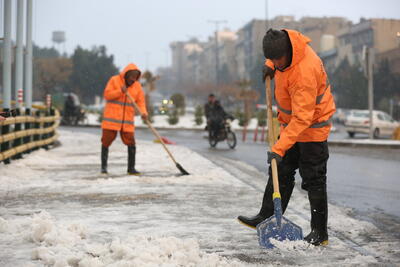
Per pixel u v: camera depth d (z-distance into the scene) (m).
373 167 23.00
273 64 8.87
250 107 78.50
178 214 11.05
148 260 7.24
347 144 38.34
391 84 100.06
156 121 78.31
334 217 11.16
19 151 21.52
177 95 92.94
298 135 8.19
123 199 12.84
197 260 7.43
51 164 21.34
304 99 8.11
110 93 17.52
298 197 13.73
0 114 10.07
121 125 17.73
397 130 47.38
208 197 13.25
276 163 8.32
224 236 9.12
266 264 7.49
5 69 27.48
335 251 8.27
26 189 14.31
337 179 18.73
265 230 8.45
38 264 7.30
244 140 45.03
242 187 15.02
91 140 37.25
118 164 21.44
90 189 14.39
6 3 27.20
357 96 109.12
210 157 26.23
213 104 36.19
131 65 17.81
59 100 83.19
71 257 7.38
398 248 8.68
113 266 6.96
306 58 8.21
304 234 9.38
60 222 9.99
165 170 19.20
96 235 9.06
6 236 8.76
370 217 11.77
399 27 54.41
